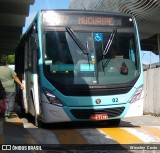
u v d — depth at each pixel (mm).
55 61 10000
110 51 10367
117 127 10969
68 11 10352
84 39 10289
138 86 10414
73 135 9094
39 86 10086
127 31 10688
